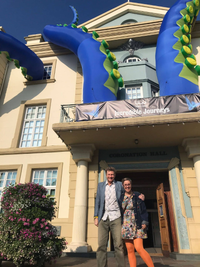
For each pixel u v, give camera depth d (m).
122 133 7.37
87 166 8.28
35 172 9.16
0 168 9.27
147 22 10.58
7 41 9.50
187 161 7.79
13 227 4.56
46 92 10.69
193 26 10.25
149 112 6.99
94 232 7.40
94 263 5.40
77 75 10.77
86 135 7.55
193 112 6.66
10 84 11.27
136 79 9.86
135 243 3.16
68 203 8.23
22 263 4.52
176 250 7.07
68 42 10.38
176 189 7.55
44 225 4.78
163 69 8.48
